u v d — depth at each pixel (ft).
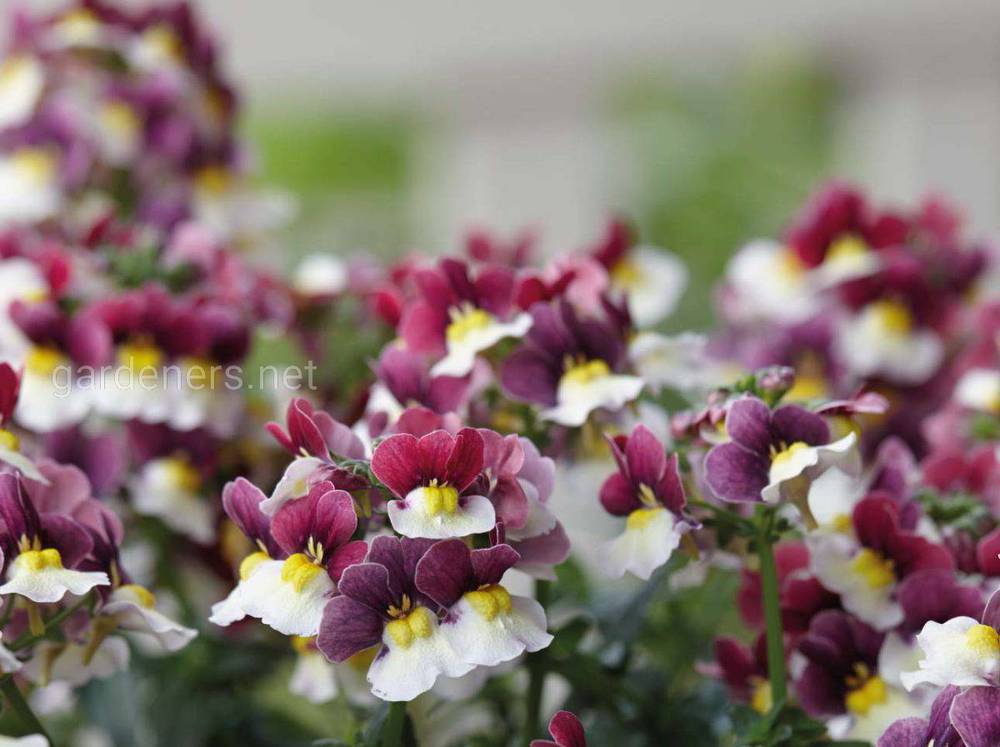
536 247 2.55
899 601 2.10
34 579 2.01
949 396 2.58
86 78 2.66
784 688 2.09
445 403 2.16
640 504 2.10
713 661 2.27
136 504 2.33
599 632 2.27
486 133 7.28
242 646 2.35
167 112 2.65
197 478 2.35
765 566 2.09
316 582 2.00
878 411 2.04
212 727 2.37
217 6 6.72
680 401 2.34
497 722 2.29
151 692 2.43
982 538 2.16
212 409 2.31
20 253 2.40
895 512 2.12
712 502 2.14
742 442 2.05
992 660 1.97
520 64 6.99
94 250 2.44
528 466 2.04
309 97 7.31
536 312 2.16
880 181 6.59
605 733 2.23
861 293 2.59
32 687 2.21
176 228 2.60
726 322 2.69
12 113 2.59
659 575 2.22
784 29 6.63
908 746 1.97
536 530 2.02
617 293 2.26
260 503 2.02
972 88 6.58
